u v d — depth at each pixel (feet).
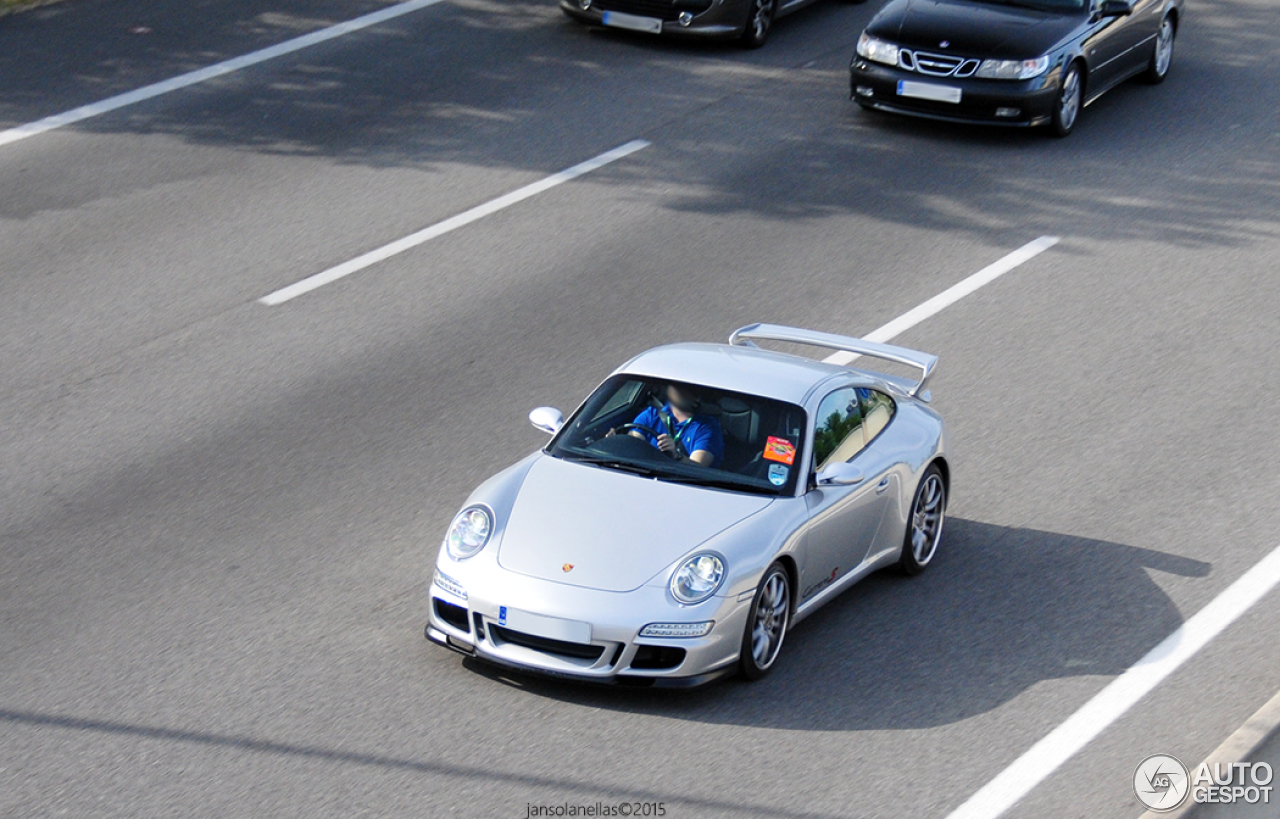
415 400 57.57
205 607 42.24
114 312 63.98
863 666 40.83
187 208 75.20
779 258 73.67
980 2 94.43
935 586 46.47
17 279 66.59
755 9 104.58
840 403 44.70
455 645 38.60
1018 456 56.29
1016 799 34.40
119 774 33.63
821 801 33.81
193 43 98.48
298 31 102.12
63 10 102.73
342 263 70.13
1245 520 51.57
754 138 89.45
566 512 39.42
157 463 51.62
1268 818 33.91
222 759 34.37
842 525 42.34
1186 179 86.99
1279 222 81.71
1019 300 70.64
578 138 87.40
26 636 40.19
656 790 33.81
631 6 102.78
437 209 76.79
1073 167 87.92
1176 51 111.24
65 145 81.87
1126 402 61.00
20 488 49.37
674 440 42.73
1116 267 75.00
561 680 38.40
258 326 63.46
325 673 38.70
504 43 102.63
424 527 48.24
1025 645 42.60
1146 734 37.76
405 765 34.35
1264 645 43.01
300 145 83.87
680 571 37.47
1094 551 49.21
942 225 78.95
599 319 65.77
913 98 90.33
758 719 37.42
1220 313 70.33
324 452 53.11
